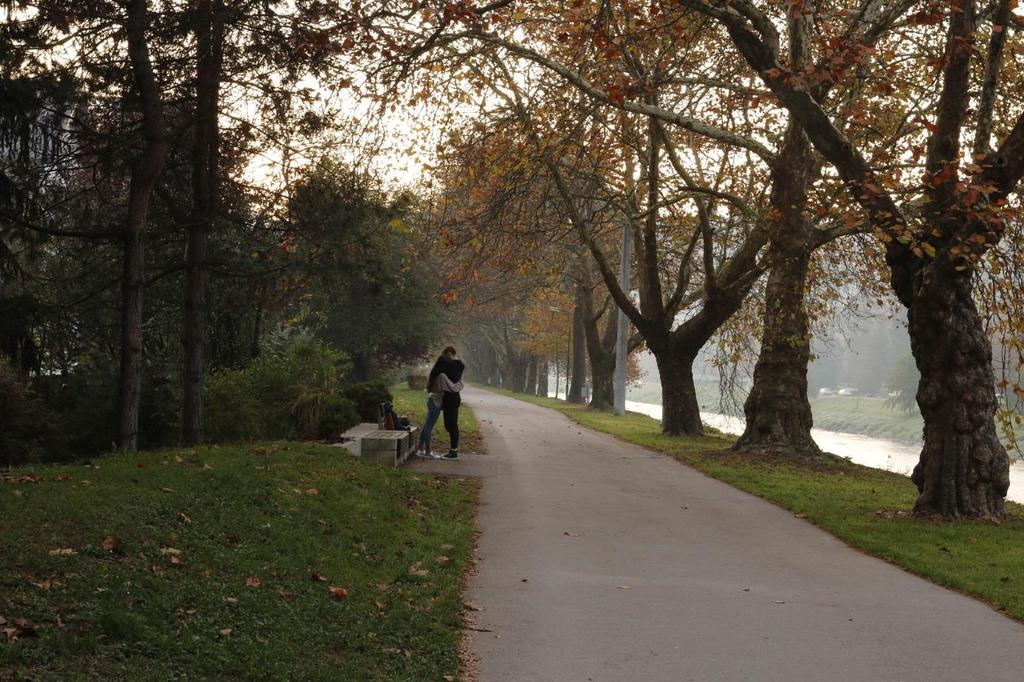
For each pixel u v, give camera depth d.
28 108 16.25
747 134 25.23
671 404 29.78
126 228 16.72
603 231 30.44
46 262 21.27
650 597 8.47
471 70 22.27
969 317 13.74
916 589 9.12
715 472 18.94
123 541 7.00
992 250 13.69
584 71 19.16
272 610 6.65
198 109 18.03
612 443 26.83
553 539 11.30
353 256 19.25
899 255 14.17
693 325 29.08
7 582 5.60
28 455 19.08
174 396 22.52
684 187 22.77
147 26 16.11
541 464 19.91
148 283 17.80
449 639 6.91
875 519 13.34
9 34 15.78
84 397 22.47
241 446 14.46
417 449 20.52
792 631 7.40
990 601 8.64
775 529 12.61
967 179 12.62
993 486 13.56
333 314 45.81
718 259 31.48
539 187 24.94
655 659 6.59
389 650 6.48
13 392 18.84
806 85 14.19
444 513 12.74
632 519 13.05
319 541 9.24
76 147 16.97
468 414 37.97
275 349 27.94
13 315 18.22
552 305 64.75
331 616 7.00
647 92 14.82
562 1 18.66
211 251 22.12
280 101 17.91
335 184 18.67
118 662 5.00
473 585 8.80
